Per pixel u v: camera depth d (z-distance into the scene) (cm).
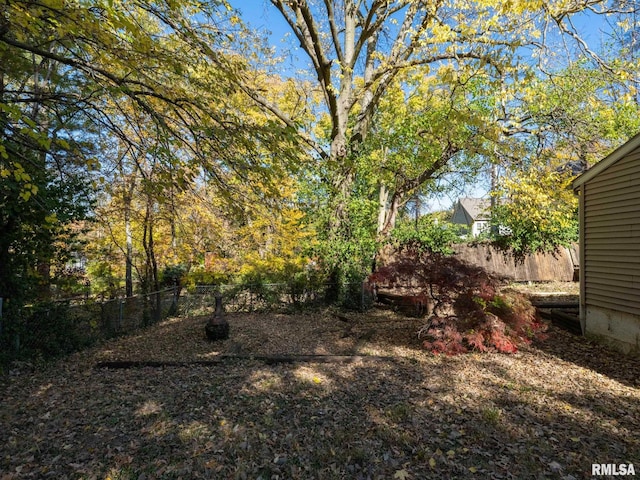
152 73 519
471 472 284
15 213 581
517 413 382
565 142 1083
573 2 708
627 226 591
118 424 373
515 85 812
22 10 337
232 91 560
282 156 524
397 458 306
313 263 1166
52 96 470
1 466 303
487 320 591
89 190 711
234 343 701
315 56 1112
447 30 788
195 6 503
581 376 494
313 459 307
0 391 468
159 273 1184
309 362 574
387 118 1448
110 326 781
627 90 755
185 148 514
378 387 462
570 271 1577
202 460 307
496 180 1114
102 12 408
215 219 999
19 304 593
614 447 314
